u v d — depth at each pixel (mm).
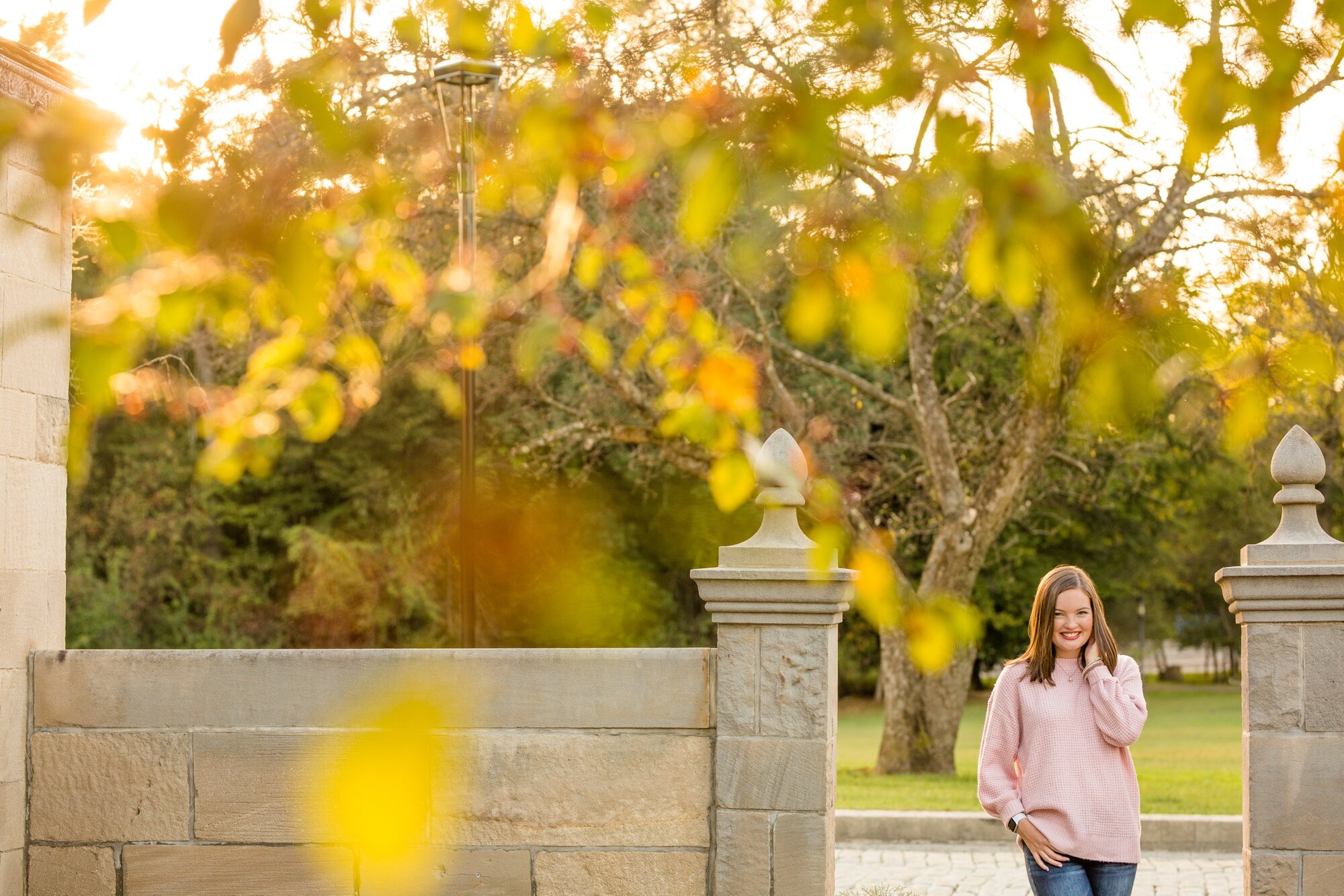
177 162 2473
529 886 5371
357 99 5453
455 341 11312
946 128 2314
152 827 5562
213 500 30859
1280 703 5262
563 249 4191
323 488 31688
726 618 5277
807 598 5180
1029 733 4965
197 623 30672
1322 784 5211
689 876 5297
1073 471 21234
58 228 5820
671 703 5336
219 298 2764
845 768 18922
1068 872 4832
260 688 5543
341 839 5480
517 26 3188
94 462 29891
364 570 29703
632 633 31312
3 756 5484
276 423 5633
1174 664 51875
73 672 5645
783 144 2342
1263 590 5262
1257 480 21234
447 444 28844
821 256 2410
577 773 5371
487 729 5426
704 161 2414
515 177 4730
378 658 5492
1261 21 2354
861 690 38469
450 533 28891
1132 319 2354
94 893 5582
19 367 5641
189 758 5555
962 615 2201
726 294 14859
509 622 30578
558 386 20750
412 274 4043
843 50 2309
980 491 16406
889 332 2418
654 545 31484
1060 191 2318
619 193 4594
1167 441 19422
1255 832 5258
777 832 5199
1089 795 4844
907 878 9859
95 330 2756
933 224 2348
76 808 5605
